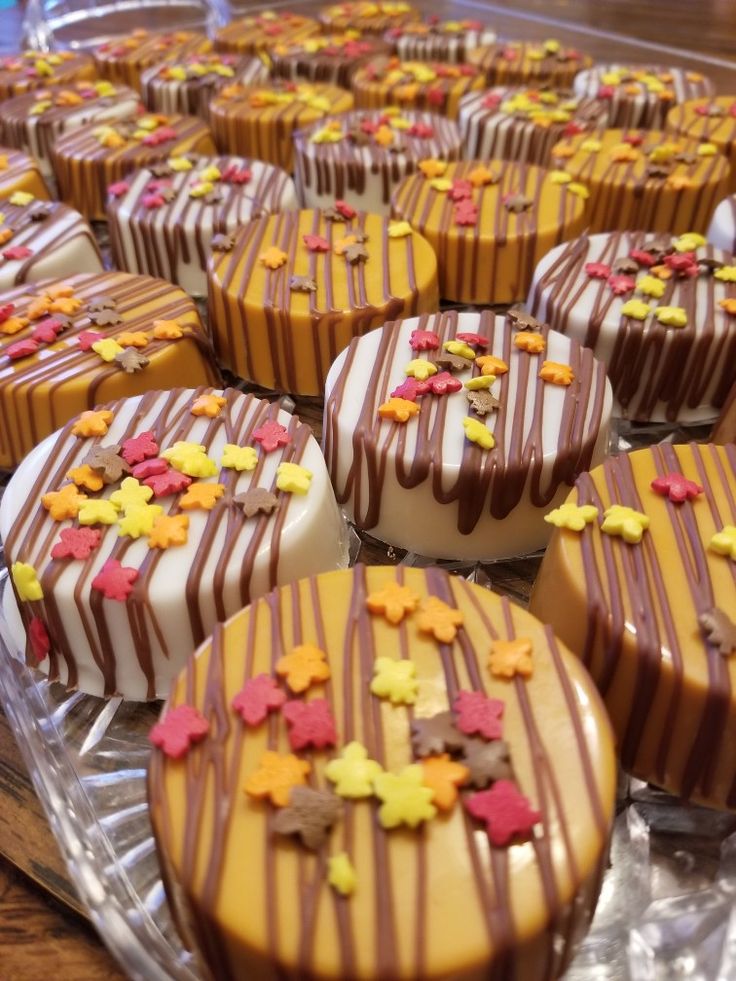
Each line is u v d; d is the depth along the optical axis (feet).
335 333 0.54
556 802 0.28
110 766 0.37
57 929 0.32
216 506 0.40
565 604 0.36
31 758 0.36
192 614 0.37
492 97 0.86
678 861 0.33
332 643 0.33
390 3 1.20
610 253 0.59
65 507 0.39
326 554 0.41
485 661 0.33
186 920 0.28
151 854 0.34
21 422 0.49
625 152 0.73
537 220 0.64
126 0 1.28
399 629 0.34
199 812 0.29
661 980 0.30
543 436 0.44
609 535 0.37
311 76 0.99
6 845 0.34
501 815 0.27
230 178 0.70
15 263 0.61
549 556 0.38
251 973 0.27
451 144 0.76
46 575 0.37
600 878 0.29
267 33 1.10
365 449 0.44
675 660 0.33
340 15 1.14
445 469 0.42
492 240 0.62
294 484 0.40
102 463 0.41
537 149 0.80
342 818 0.28
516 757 0.30
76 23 1.22
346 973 0.25
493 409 0.45
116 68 1.02
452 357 0.47
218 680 0.32
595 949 0.31
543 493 0.44
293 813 0.28
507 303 0.65
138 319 0.54
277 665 0.32
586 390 0.47
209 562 0.38
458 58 1.03
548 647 0.33
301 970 0.26
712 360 0.52
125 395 0.50
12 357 0.50
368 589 0.35
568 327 0.54
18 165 0.75
